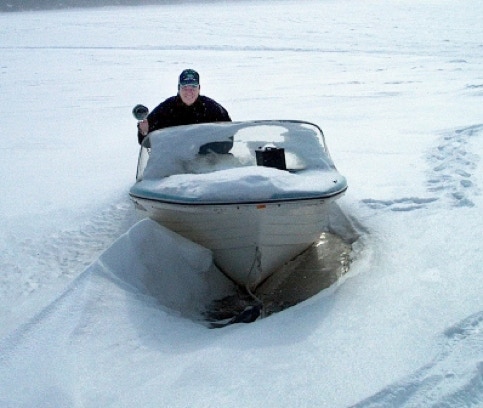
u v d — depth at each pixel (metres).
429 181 5.67
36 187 6.45
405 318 2.98
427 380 2.43
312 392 2.41
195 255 3.92
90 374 2.68
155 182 4.12
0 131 9.70
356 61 17.98
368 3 50.34
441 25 28.48
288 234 3.90
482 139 7.12
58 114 11.15
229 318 3.76
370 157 6.86
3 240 4.96
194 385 2.53
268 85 13.67
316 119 9.38
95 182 6.57
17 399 2.54
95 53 23.91
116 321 3.15
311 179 3.92
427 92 11.54
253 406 2.35
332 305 3.22
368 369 2.54
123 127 9.82
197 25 36.91
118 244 3.72
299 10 46.53
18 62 21.02
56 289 3.91
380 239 4.41
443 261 3.73
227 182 3.64
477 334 2.77
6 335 3.07
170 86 14.54
